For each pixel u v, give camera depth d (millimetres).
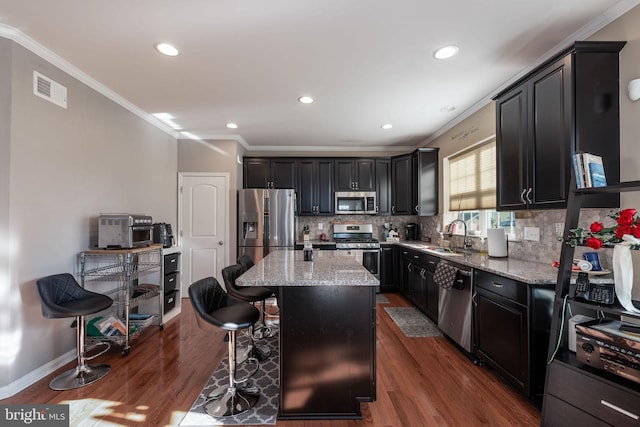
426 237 4875
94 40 2084
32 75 2150
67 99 2457
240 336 3061
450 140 3994
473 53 2252
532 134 2115
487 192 3277
